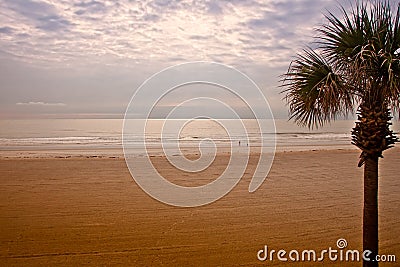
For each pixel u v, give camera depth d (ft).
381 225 28.43
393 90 13.65
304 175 52.42
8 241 24.64
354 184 46.06
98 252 22.79
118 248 23.50
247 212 32.65
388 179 48.88
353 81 14.66
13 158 70.13
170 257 22.07
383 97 14.76
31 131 163.73
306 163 65.00
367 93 15.14
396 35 13.89
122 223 28.99
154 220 29.91
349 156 76.18
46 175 51.26
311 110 16.25
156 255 22.36
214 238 25.57
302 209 33.81
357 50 14.15
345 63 14.67
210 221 29.78
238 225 28.68
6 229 27.27
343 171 56.39
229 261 21.54
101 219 30.12
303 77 15.71
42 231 26.84
